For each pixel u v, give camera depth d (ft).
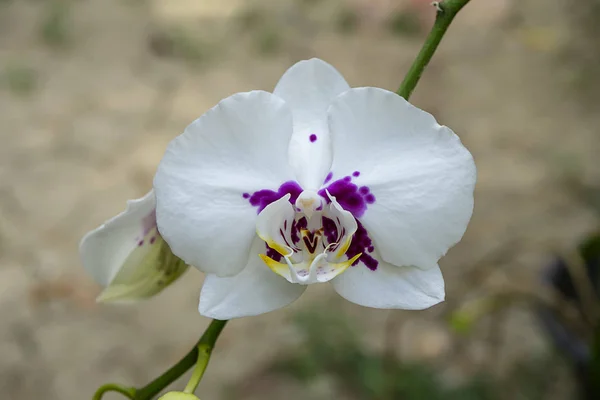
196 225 1.57
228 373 3.01
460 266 3.41
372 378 2.72
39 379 3.04
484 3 6.18
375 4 5.98
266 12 6.20
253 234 1.60
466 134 4.54
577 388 2.72
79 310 3.33
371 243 1.61
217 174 1.57
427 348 3.01
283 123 1.57
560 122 4.62
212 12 6.22
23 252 3.62
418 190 1.57
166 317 3.30
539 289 2.54
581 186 3.94
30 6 6.19
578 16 5.90
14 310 3.32
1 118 4.71
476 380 2.81
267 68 5.42
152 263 1.71
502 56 5.51
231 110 1.55
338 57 5.63
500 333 3.04
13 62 5.37
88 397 2.98
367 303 1.60
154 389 1.67
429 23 5.88
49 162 4.26
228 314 1.59
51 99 4.93
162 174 1.56
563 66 5.27
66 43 5.70
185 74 5.31
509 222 3.70
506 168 4.16
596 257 2.38
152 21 6.05
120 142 4.45
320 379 2.87
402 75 5.40
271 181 1.59
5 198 3.96
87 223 3.80
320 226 1.62
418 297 1.59
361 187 1.59
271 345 3.10
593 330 2.24
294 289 1.60
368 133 1.57
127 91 5.06
